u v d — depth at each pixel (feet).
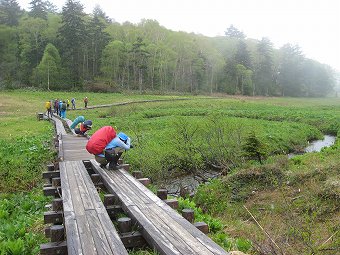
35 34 279.90
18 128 84.58
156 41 333.01
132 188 23.72
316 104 229.45
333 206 33.17
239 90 341.00
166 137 74.54
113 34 330.34
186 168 56.80
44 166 45.73
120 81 287.28
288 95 381.60
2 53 284.41
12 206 32.32
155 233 15.87
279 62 399.24
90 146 28.76
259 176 43.62
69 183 25.13
